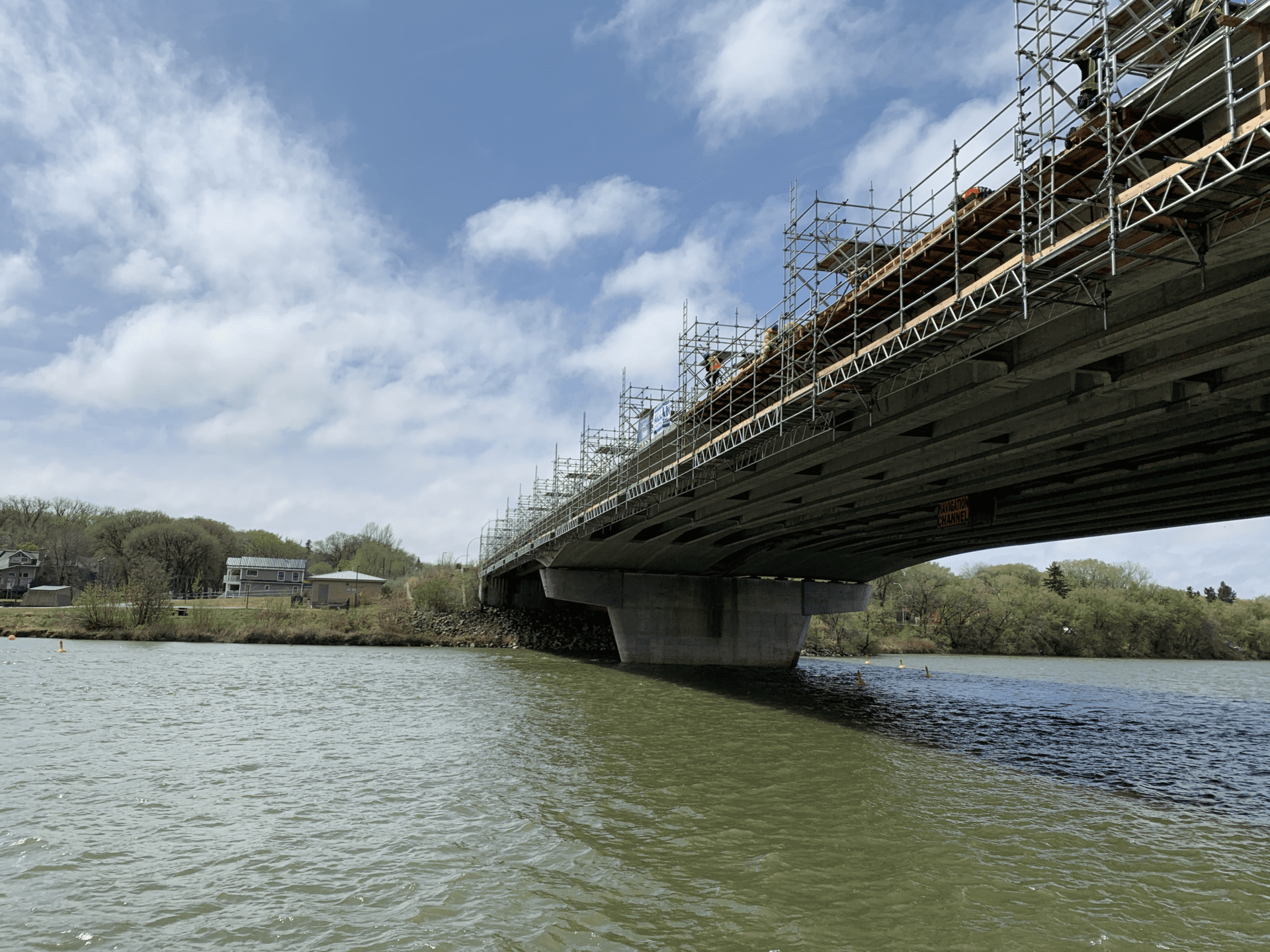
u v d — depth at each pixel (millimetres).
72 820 15977
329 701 33719
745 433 26641
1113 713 38812
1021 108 15117
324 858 14117
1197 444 22156
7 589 122312
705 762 23062
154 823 16000
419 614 76625
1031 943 11164
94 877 13062
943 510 31391
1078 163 14328
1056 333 16344
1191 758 26469
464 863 13930
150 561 76250
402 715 30312
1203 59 12070
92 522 145875
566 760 22844
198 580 122938
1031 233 14070
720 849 15102
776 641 57031
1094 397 18203
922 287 19531
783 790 19953
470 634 73188
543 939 10930
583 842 15227
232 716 29219
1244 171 9984
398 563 137000
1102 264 12859
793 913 12070
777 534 43719
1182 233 11500
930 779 21797
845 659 76625
